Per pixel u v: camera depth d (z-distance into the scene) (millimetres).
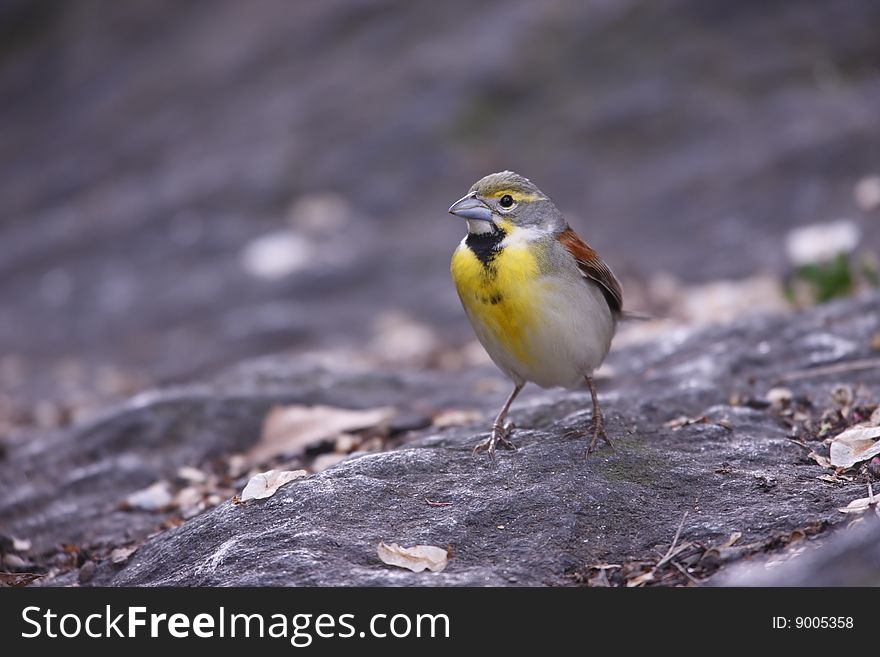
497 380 11367
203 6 29297
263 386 11141
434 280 17953
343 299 17984
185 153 23938
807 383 8938
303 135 22719
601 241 18266
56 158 25453
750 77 21469
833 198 17734
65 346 18188
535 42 22938
